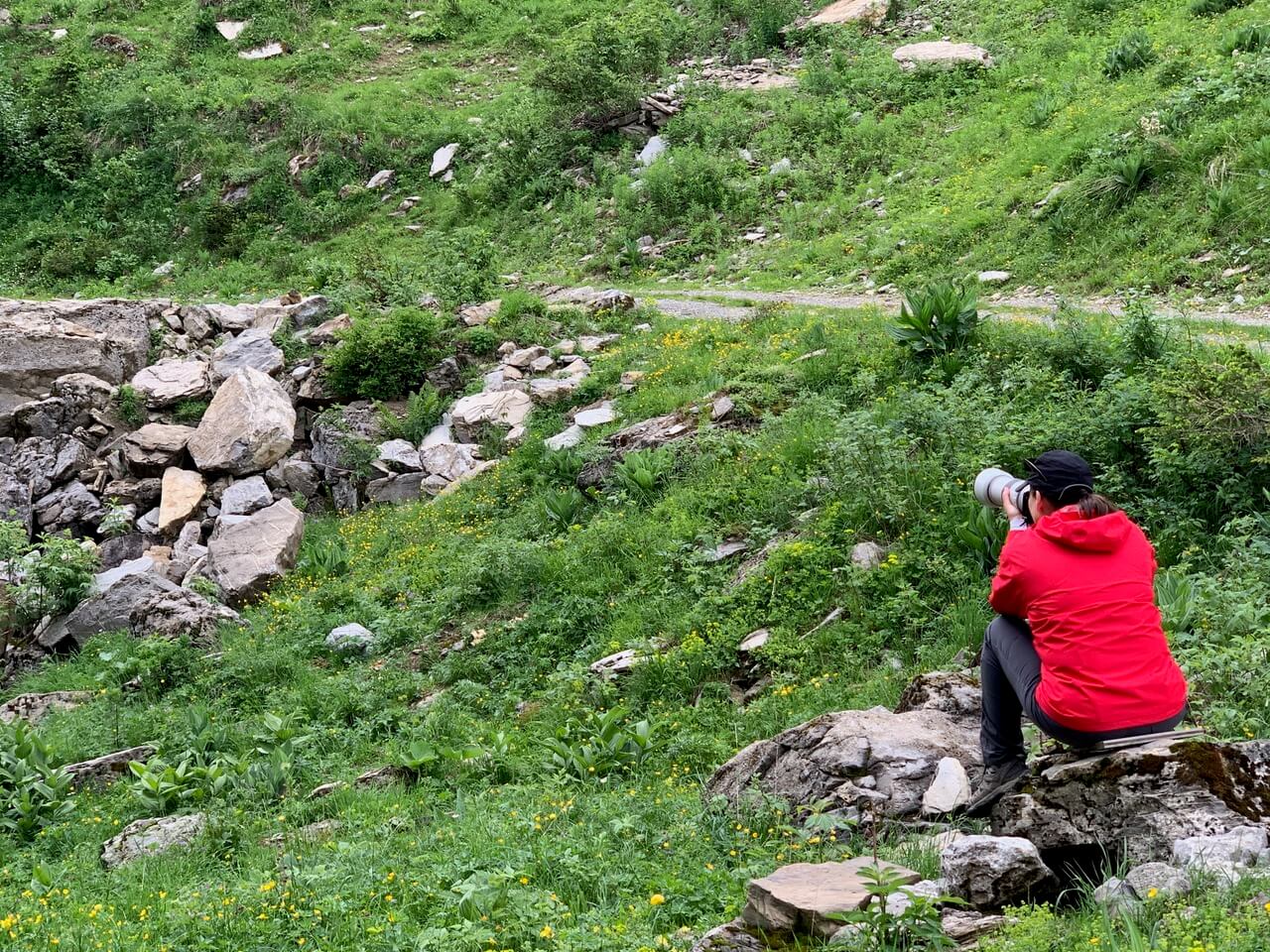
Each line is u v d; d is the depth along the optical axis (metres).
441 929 4.34
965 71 27.06
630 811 6.17
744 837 5.43
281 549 15.77
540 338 19.59
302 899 5.29
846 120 27.16
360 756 9.57
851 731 5.68
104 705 11.66
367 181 34.66
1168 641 6.74
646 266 24.95
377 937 4.62
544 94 33.47
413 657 11.68
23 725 10.49
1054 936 3.41
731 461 12.38
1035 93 24.25
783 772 5.86
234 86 39.28
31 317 19.45
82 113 39.75
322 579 15.05
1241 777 4.02
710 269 23.56
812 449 11.63
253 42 41.84
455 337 19.81
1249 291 14.23
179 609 13.98
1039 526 4.34
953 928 3.74
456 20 43.31
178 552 16.58
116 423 18.91
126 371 19.97
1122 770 4.09
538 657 10.59
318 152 35.66
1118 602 4.20
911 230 20.50
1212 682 5.96
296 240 33.03
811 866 4.22
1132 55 22.86
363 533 16.33
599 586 11.21
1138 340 11.04
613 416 15.80
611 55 31.81
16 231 36.03
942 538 9.23
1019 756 4.74
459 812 7.14
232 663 12.23
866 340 13.88
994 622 4.70
